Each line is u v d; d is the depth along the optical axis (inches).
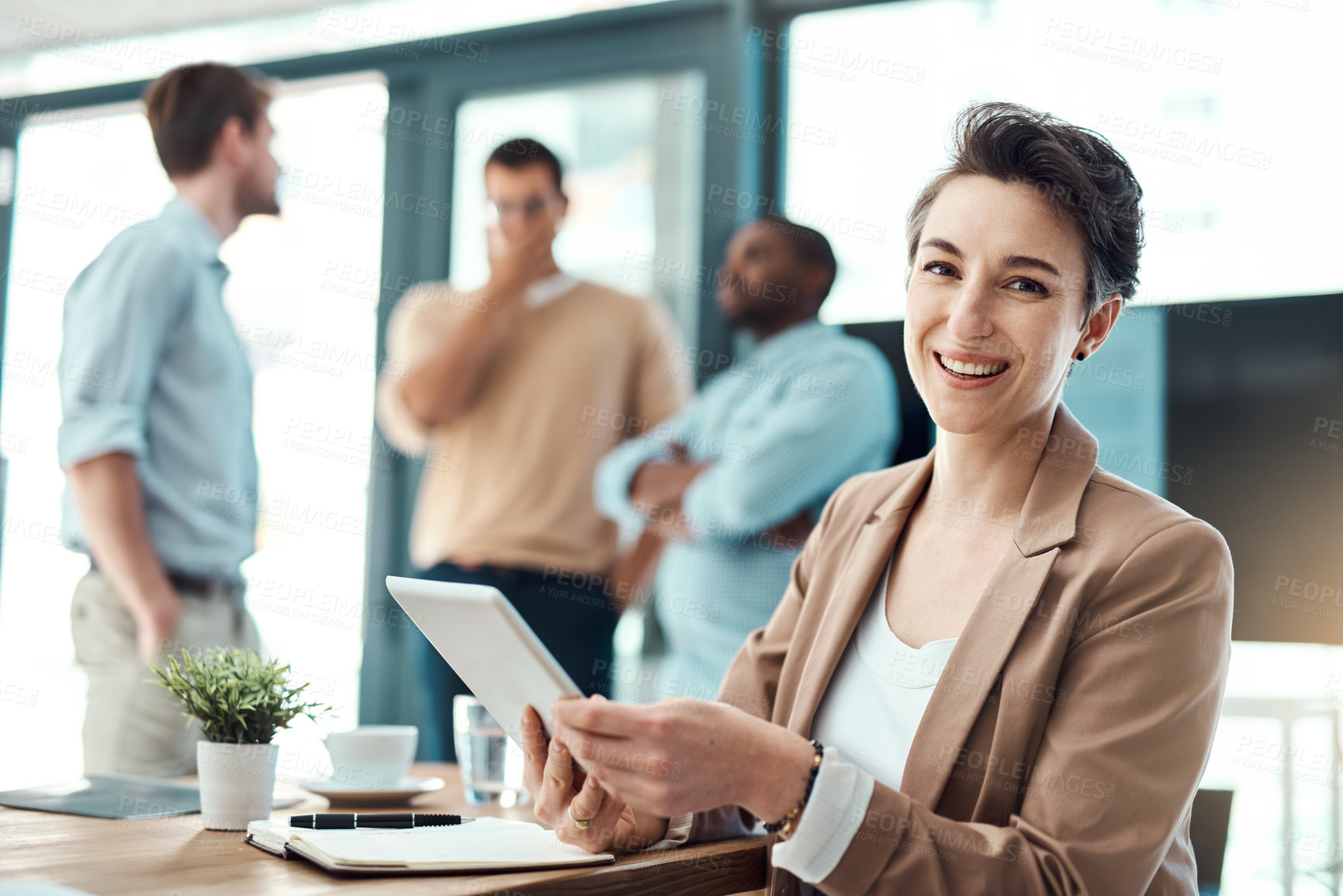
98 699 78.1
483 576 116.7
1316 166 103.3
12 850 40.4
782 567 100.8
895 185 122.1
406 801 55.2
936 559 46.1
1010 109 44.1
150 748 77.0
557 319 122.0
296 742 90.8
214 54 157.5
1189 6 108.5
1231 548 102.3
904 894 35.4
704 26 132.9
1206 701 37.5
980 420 43.3
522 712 40.6
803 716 45.9
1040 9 115.6
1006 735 38.8
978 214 43.1
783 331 107.0
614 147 137.4
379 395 146.1
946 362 44.1
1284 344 102.4
